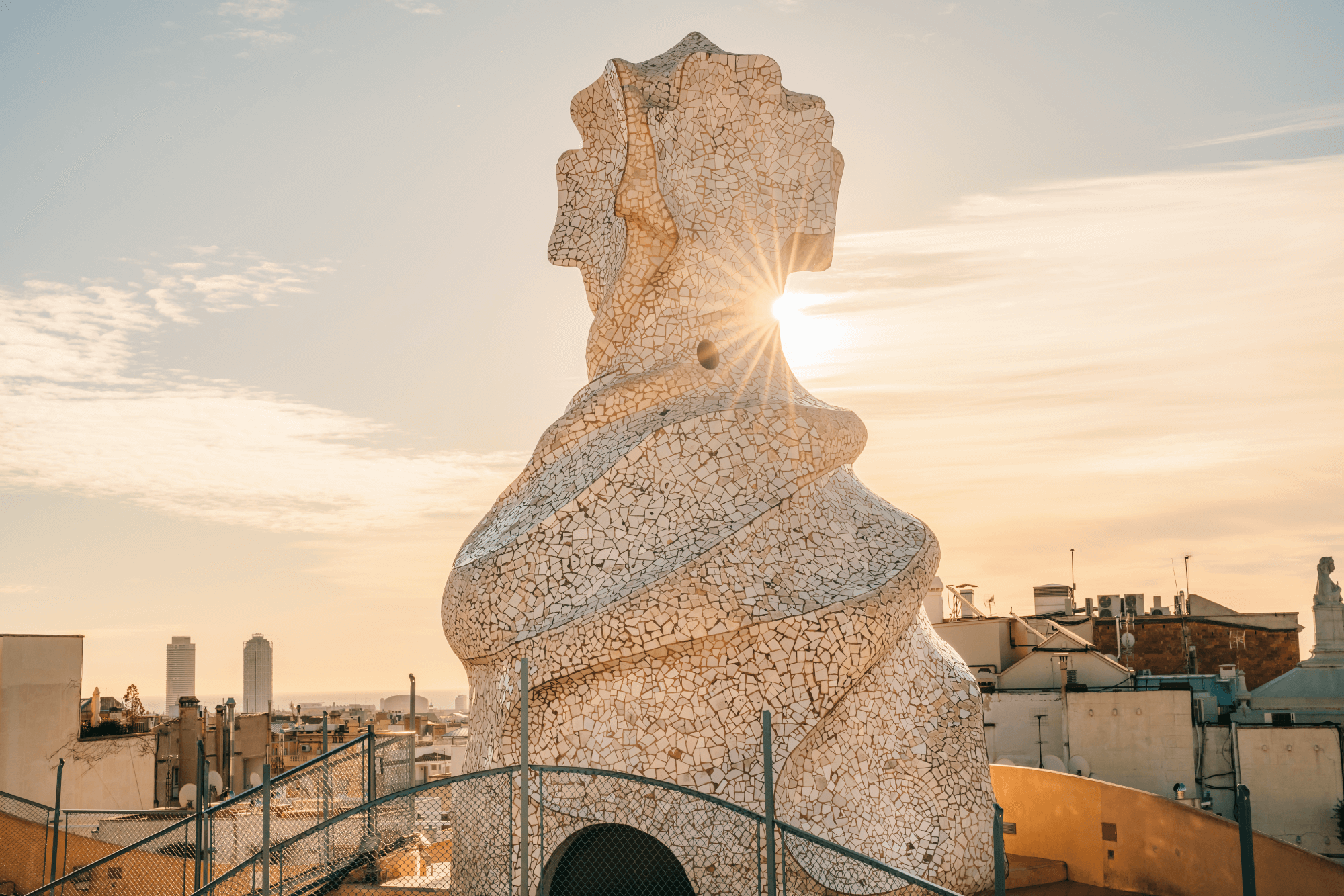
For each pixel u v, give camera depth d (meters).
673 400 20.81
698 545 19.00
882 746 19.09
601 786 18.20
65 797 43.22
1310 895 21.81
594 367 22.45
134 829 35.44
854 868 18.23
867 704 19.11
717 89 22.70
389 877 23.50
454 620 20.12
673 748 18.12
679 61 22.77
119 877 26.64
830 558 19.61
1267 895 22.00
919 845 18.97
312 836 23.16
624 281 21.98
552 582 19.22
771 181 22.75
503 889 18.45
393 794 17.97
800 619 18.48
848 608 18.70
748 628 18.36
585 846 18.59
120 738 45.44
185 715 50.34
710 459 19.73
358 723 93.00
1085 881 24.52
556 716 18.56
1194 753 46.25
